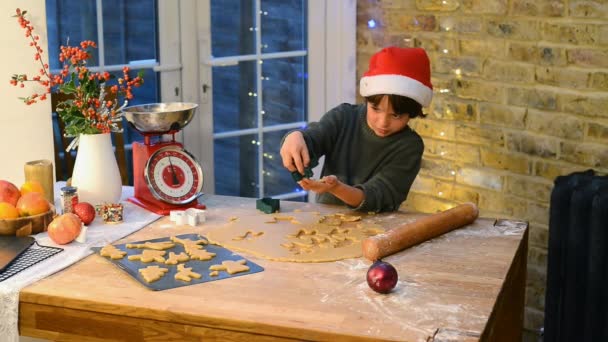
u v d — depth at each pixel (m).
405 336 1.86
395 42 4.16
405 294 2.08
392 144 2.85
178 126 2.73
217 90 4.20
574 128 3.45
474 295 2.07
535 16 3.51
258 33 4.27
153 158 2.73
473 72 3.79
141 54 3.96
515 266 2.41
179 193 2.74
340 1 4.37
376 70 2.73
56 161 3.61
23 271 2.24
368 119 2.82
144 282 2.15
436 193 4.04
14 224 2.46
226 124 4.27
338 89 4.49
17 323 2.15
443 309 1.99
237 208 2.77
